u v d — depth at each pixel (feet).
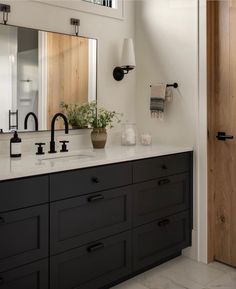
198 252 9.07
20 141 7.54
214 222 9.05
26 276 5.95
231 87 8.50
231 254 8.78
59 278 6.42
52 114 8.41
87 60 9.06
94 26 9.18
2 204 5.55
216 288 7.68
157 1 9.59
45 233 6.14
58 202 6.30
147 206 8.04
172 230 8.71
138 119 10.30
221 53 8.63
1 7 7.47
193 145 9.00
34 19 8.02
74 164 6.51
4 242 5.62
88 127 9.05
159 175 8.25
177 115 9.32
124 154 7.82
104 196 7.05
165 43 9.48
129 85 10.16
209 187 8.89
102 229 7.09
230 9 8.40
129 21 10.06
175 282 7.98
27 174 5.83
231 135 8.59
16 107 7.79
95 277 7.04
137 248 7.89
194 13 8.75
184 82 9.11
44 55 8.21
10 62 7.65
